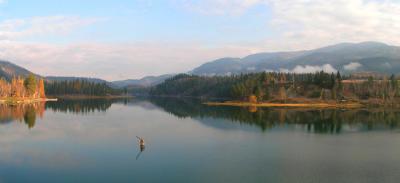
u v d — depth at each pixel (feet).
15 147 285.23
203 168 220.84
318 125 454.40
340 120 517.96
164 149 280.92
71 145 295.89
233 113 635.66
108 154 261.03
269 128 420.36
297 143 313.12
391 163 238.07
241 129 410.72
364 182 194.70
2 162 234.79
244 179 197.47
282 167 224.74
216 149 281.74
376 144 310.45
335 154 265.54
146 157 252.01
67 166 226.17
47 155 256.93
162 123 470.39
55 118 517.14
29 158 246.47
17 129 387.96
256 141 322.55
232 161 240.53
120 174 207.31
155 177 201.26
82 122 469.57
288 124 463.01
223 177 201.36
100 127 417.49
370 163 237.86
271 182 192.44
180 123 472.03
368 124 470.80
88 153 264.52
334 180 197.47
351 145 304.71
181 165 228.63
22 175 205.36
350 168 223.71
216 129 408.67
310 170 218.18
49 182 192.34
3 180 195.42
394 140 334.03
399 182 194.70
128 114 613.11
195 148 285.64
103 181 193.67
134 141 317.63
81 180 195.62
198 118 543.80
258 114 614.75
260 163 234.58
